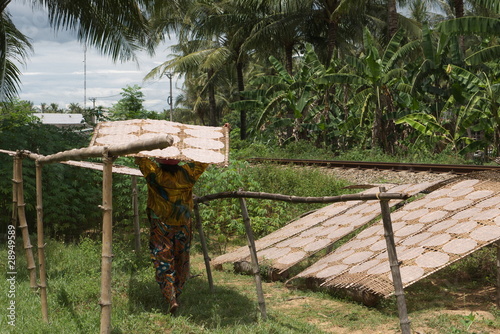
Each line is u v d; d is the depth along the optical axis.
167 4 13.18
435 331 4.42
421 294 5.59
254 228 9.18
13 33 13.67
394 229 6.23
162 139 3.11
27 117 9.41
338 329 4.64
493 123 16.92
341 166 15.91
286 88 24.23
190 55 33.94
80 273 6.19
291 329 4.50
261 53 32.88
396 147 20.70
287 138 27.42
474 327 4.48
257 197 4.69
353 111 25.28
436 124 18.14
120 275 6.24
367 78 20.94
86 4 12.28
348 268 5.79
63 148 9.41
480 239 5.09
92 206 9.23
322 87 23.92
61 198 8.81
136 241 7.27
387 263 5.45
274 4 26.78
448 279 6.13
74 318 4.64
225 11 32.09
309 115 24.14
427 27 18.55
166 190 4.89
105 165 3.65
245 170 10.40
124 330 4.29
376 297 5.18
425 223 6.00
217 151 4.76
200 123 70.94
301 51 32.22
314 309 5.21
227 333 4.36
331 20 26.08
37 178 4.71
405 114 20.16
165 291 4.82
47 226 9.15
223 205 9.29
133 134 4.79
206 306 5.20
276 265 6.51
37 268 6.52
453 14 31.42
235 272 7.01
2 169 8.42
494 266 6.06
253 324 4.55
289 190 10.79
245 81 52.59
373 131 21.02
